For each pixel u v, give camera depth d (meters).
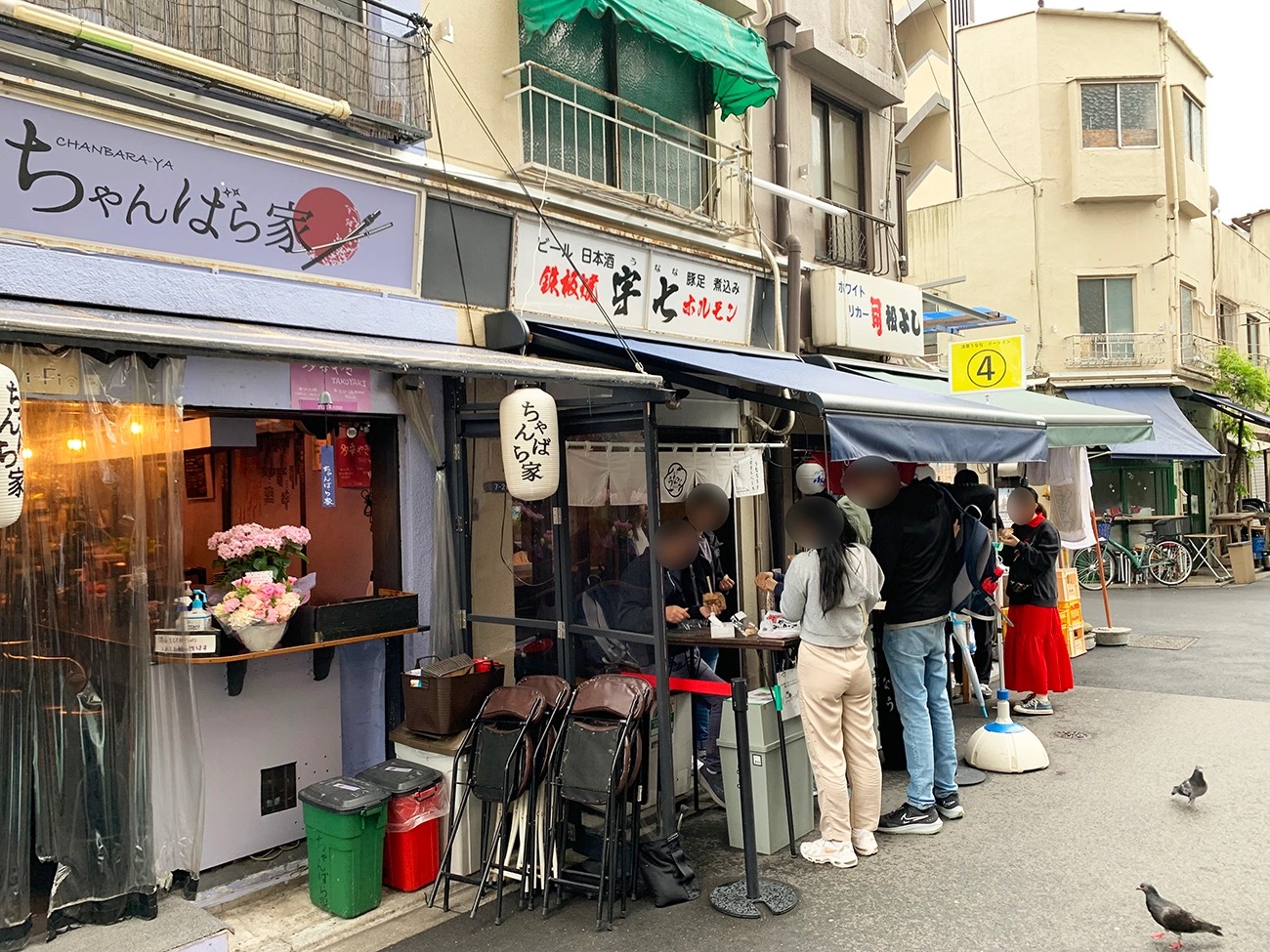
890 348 9.60
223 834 4.53
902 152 21.39
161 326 3.51
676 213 7.02
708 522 5.88
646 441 4.73
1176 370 18.27
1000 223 18.91
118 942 3.62
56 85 3.77
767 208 8.59
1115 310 18.56
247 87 4.27
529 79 5.76
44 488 3.73
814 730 4.78
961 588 5.36
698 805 5.71
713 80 7.62
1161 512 18.41
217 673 4.52
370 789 4.34
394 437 5.21
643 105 7.27
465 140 5.57
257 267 4.54
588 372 4.54
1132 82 18.19
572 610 5.16
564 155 6.46
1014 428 6.53
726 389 5.73
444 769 4.64
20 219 3.73
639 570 4.84
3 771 3.56
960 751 6.71
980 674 8.05
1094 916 4.04
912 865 4.69
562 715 4.54
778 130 8.68
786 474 8.86
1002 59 18.91
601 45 6.91
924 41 20.39
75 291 3.87
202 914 3.88
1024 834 5.04
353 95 4.84
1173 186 18.58
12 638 3.63
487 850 4.39
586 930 4.10
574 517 5.18
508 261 5.79
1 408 2.94
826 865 4.73
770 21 8.61
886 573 5.22
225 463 6.50
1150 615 13.17
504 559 5.63
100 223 3.96
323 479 5.03
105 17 3.93
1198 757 6.29
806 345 8.92
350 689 5.06
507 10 5.92
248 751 4.63
